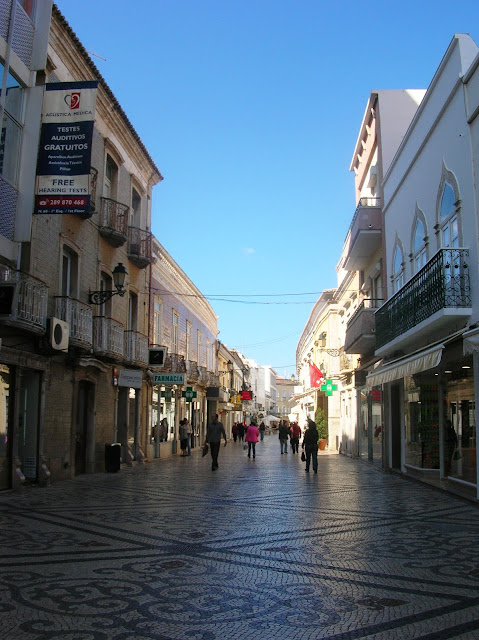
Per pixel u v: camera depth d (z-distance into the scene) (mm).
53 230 14953
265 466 22156
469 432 12383
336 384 34906
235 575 6203
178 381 23844
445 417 14281
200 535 8375
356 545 7801
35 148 11758
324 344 40750
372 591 5652
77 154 11953
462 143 12445
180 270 30562
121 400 21297
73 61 16172
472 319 11828
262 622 4770
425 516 10250
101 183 18797
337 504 11734
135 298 22859
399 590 5684
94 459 17906
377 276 22609
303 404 55062
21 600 5258
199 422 37656
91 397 17984
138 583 5852
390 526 9242
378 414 22047
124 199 21203
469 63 12328
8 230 11328
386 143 20688
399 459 19094
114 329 18453
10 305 11297
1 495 12219
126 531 8602
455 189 12867
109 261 19375
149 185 24766
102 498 12219
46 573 6199
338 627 4664
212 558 6980
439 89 13867
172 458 26609
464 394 12773
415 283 14297
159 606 5141
